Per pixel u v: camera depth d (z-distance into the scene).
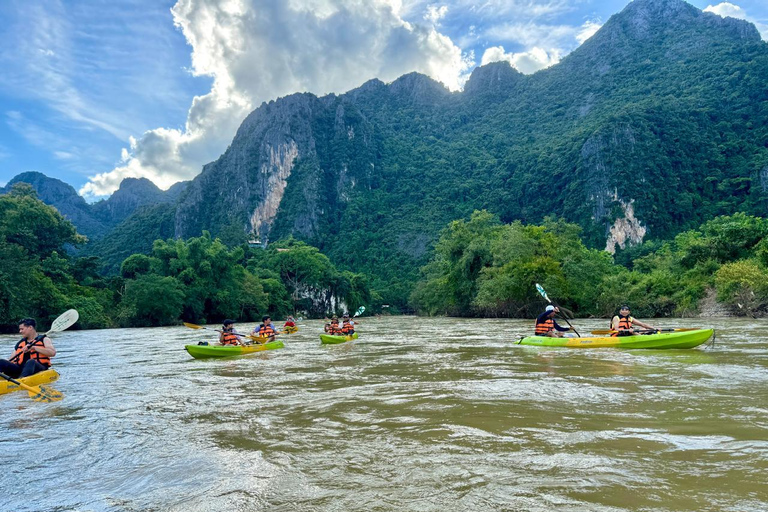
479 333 20.36
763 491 2.91
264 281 66.81
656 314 36.22
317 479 3.34
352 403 5.91
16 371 8.43
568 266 38.19
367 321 47.19
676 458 3.54
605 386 6.48
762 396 5.65
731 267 31.81
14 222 49.38
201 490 3.22
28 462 3.98
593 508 2.72
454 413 5.18
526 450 3.83
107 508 3.00
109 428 5.09
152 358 13.15
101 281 52.62
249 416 5.41
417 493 3.03
